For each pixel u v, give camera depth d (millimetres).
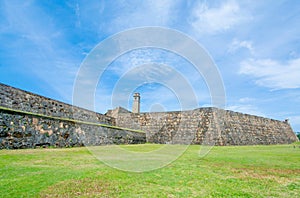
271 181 4242
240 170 5273
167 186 3797
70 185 3600
